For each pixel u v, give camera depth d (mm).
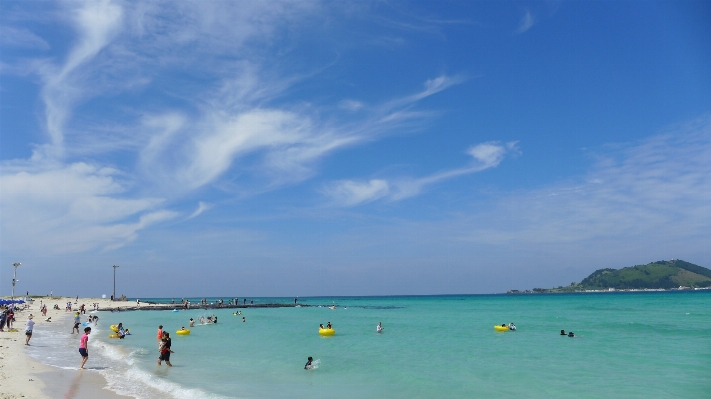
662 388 19453
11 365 21594
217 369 23359
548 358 27875
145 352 28609
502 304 127688
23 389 16594
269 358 27406
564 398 17672
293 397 17422
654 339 37594
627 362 26203
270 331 46344
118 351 28562
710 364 25453
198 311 92312
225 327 52156
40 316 60594
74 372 20609
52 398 15547
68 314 69375
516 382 20672
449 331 46625
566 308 93375
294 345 34375
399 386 19750
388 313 87062
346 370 23500
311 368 23797
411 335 42656
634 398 17688
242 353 29625
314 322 61250
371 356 28594
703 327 47281
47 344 31125
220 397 16609
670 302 111312
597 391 18891
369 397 17656
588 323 54094
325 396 17688
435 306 123750
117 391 17016
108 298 128250
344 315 80375
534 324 53875
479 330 47562
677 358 27609
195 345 34250
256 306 117938
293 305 127812
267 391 18391
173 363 24938
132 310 92250
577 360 27000
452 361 26641
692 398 17656
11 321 43594
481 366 24891
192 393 16953
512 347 33250
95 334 40656
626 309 84125
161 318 68250
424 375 22250
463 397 17781
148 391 17156
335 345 34500
